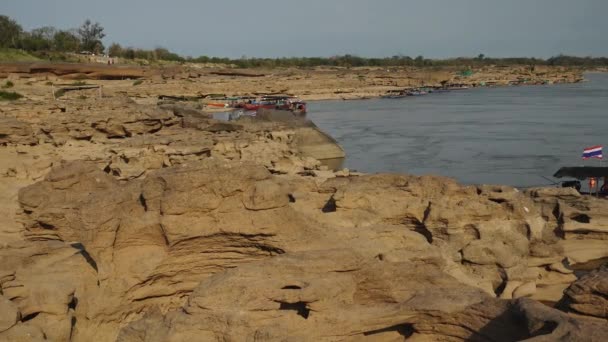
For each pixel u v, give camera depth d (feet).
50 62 453.17
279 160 188.24
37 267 68.39
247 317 54.39
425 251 76.13
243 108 412.98
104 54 642.22
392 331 58.23
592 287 56.18
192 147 168.04
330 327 55.21
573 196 116.16
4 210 99.50
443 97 581.12
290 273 58.59
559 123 338.34
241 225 68.74
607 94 587.27
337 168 213.66
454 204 91.71
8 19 528.22
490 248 86.58
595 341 45.03
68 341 63.31
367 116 400.67
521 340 49.85
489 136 294.25
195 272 71.10
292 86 573.33
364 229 76.64
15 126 156.04
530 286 85.76
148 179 70.64
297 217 71.15
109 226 69.31
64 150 157.89
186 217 68.39
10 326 57.41
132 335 55.83
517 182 189.57
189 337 53.67
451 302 56.54
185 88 474.08
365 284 61.72
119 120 180.45
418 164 226.17
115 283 68.59
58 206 81.30
